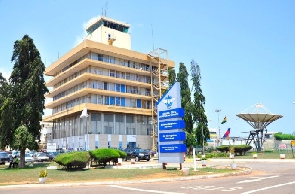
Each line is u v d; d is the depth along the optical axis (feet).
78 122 193.16
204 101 189.06
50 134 255.70
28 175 68.95
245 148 165.07
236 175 63.98
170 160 71.46
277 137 268.82
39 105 106.73
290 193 36.42
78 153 76.95
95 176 62.13
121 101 198.70
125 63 203.62
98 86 188.75
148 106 213.46
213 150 207.51
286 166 88.69
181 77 192.24
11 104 101.35
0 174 72.49
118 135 191.11
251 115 188.24
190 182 51.93
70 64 207.82
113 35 221.46
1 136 99.71
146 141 205.77
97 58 187.73
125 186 48.44
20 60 107.24
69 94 201.98
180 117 71.51
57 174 67.46
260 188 41.55
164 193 38.81
